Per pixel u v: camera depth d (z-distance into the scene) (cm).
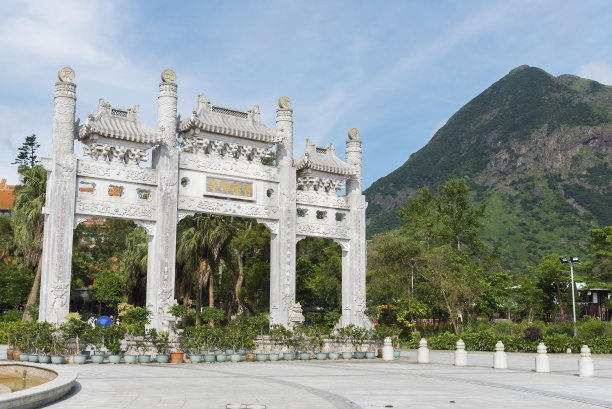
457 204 6334
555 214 15375
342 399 1430
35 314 3616
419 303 4703
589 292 6688
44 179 3947
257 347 2811
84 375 1886
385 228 17762
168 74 2706
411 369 2431
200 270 4084
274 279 2945
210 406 1280
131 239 4681
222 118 2883
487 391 1683
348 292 3198
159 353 2425
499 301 5297
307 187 3159
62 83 2452
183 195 2719
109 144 2545
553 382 2000
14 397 1142
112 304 5531
